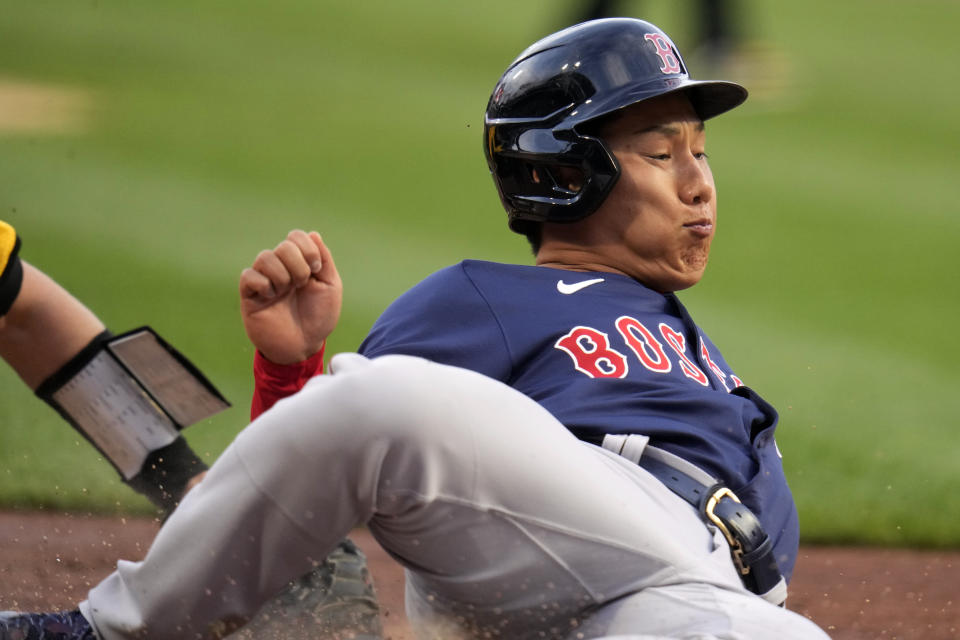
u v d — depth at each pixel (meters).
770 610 6.33
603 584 6.39
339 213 34.50
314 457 5.89
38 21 65.81
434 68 59.56
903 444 17.70
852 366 22.61
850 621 11.13
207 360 20.41
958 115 52.00
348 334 22.50
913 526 14.38
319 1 76.19
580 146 8.05
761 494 7.45
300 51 62.28
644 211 8.17
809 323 26.03
